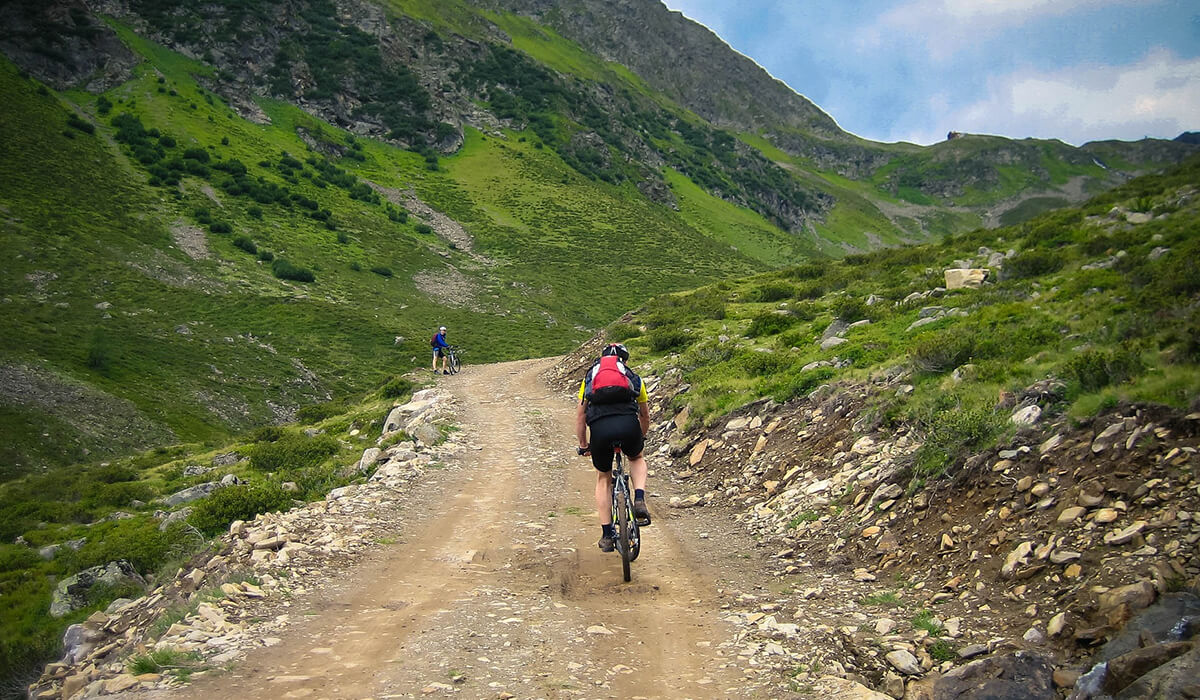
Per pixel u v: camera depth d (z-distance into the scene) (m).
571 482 11.53
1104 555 4.60
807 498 8.39
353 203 128.25
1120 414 5.84
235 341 66.88
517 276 111.69
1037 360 8.69
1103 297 11.44
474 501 10.19
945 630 4.62
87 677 4.70
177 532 15.75
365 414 27.25
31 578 17.55
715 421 12.70
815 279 35.78
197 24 163.25
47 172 92.88
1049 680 3.74
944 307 16.09
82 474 31.03
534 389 25.11
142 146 114.56
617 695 4.10
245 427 53.31
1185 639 3.46
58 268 71.00
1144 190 24.80
